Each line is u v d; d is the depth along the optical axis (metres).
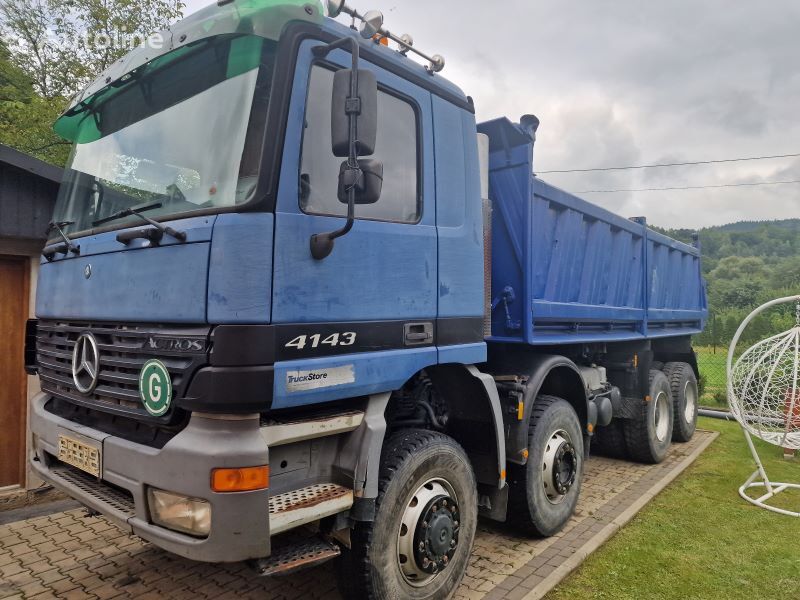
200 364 2.36
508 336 4.45
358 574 2.94
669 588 3.78
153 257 2.63
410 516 3.17
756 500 5.47
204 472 2.29
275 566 2.53
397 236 3.12
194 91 2.88
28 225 5.27
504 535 4.56
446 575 3.40
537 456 4.28
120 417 2.85
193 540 2.32
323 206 2.74
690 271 8.88
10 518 4.77
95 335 2.92
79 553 4.14
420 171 3.37
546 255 4.69
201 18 2.82
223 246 2.38
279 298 2.49
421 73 3.45
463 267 3.62
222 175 2.59
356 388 2.81
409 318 3.18
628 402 6.54
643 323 6.79
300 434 2.62
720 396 11.73
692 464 6.93
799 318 5.69
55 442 3.12
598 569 4.04
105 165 3.35
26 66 12.58
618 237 6.10
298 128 2.63
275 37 2.62
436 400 3.96
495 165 4.50
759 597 3.69
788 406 5.59
